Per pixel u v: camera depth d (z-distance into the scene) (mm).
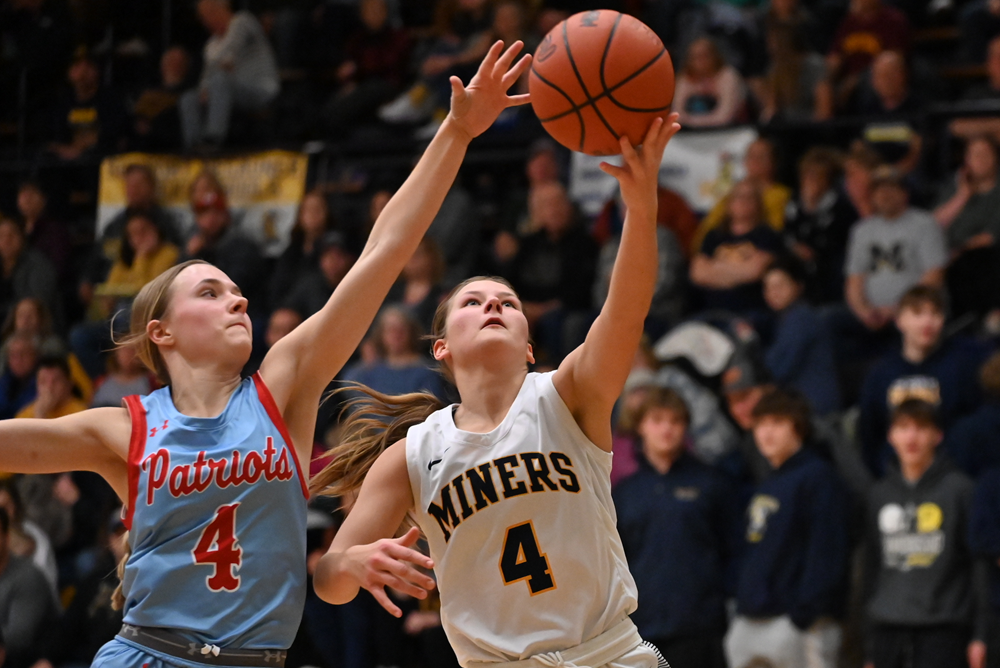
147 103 11922
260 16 12938
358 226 10695
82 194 12336
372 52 11570
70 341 10305
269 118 11625
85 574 8141
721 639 6668
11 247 11008
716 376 7922
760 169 9156
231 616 3180
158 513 3219
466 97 3680
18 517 8211
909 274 8352
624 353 3588
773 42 9914
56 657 7730
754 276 8703
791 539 6594
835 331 8398
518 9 10594
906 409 6621
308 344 3502
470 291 3953
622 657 3635
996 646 6254
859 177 8812
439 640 7027
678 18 10945
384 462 3879
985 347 7625
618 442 7742
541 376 3822
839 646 6562
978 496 6387
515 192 10203
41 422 3334
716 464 7586
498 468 3676
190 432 3295
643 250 3479
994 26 10555
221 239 10500
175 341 3465
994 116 9125
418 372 8016
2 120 13328
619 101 3547
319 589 3600
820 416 7633
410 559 3367
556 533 3619
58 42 13133
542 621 3584
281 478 3303
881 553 6625
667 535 6703
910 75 9812
